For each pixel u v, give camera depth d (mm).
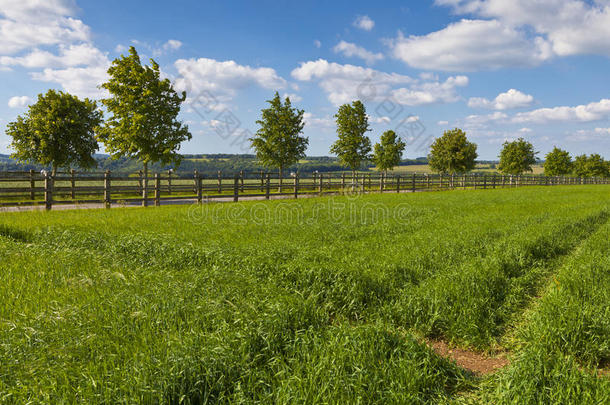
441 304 4672
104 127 19609
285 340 3555
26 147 24469
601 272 5773
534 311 4711
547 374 3027
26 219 10695
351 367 3119
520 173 51312
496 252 6949
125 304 3980
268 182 21531
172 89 20438
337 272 5352
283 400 2646
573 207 15453
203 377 2814
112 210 13906
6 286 4586
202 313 3818
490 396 3010
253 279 5262
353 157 34281
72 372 2750
